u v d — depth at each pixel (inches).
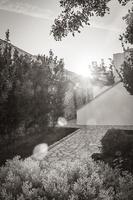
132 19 391.5
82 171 249.8
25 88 546.3
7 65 499.2
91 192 203.6
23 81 554.9
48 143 610.5
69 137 721.0
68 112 1291.8
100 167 261.7
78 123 1100.5
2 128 523.5
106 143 386.6
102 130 857.5
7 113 514.6
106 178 240.8
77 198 195.6
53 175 233.9
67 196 206.8
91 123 1087.0
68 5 316.5
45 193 214.1
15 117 530.6
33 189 209.6
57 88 749.9
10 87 495.2
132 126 989.2
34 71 629.9
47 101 682.2
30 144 582.9
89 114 1092.5
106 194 197.3
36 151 523.8
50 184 219.6
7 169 268.4
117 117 1061.1
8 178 236.5
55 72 745.0
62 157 491.8
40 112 661.9
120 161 330.6
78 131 847.7
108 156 378.6
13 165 273.6
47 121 718.5
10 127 540.1
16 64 553.0
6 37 526.9
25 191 209.5
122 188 213.9
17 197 206.2
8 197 202.4
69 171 249.6
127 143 364.8
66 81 778.2
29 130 673.0
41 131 720.3
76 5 313.7
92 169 258.7
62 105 778.8
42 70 657.6
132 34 394.9
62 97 768.3
